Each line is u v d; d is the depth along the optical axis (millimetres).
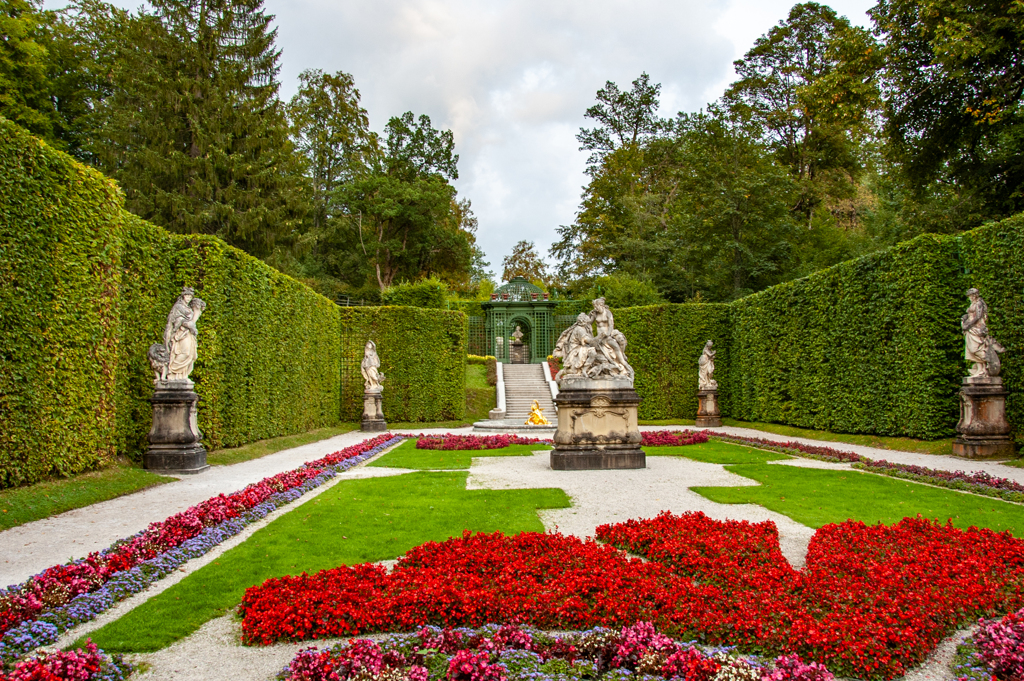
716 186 46000
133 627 5191
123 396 14266
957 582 5770
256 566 6754
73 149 37562
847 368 21984
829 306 23203
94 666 4297
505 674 4270
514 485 12055
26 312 10711
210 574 6504
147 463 13883
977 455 15539
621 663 4469
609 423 14562
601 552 6664
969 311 16109
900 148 28781
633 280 50156
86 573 6109
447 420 34156
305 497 11164
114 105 36125
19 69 31672
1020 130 26406
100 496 10852
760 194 44688
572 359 15086
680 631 4926
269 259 38938
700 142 51094
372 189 59250
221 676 4387
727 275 46688
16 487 10281
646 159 63906
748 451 18156
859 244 44156
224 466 15609
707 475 13117
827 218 53219
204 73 38125
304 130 61469
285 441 21688
